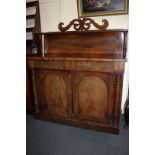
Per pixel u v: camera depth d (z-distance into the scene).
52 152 1.69
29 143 1.83
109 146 1.75
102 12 2.21
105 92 1.88
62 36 2.20
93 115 2.01
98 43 2.04
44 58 2.00
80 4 2.29
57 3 2.43
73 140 1.88
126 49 1.94
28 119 2.39
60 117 2.21
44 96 2.24
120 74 1.74
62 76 2.03
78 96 2.02
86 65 1.84
